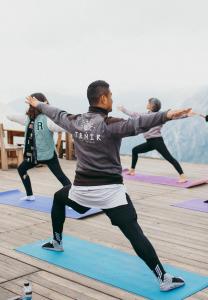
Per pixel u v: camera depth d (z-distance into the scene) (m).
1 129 9.47
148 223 5.36
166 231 5.04
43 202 6.37
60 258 4.14
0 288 3.53
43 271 3.87
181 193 7.08
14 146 9.92
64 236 4.79
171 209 6.04
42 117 5.61
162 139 7.88
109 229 5.09
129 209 3.47
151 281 3.65
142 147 8.29
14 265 4.00
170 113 3.03
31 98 3.79
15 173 9.12
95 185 3.48
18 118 5.84
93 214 5.67
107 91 3.47
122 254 4.25
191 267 3.97
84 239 4.71
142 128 3.15
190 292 3.45
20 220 5.50
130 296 3.41
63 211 4.16
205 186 7.68
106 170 3.46
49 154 5.70
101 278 3.71
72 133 3.54
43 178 8.42
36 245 4.50
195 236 4.87
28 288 2.78
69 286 3.57
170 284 3.48
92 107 3.49
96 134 3.38
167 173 8.98
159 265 3.47
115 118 3.33
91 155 3.46
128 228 3.45
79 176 3.59
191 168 9.62
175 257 4.22
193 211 5.93
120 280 3.67
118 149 3.46
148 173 8.96
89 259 4.12
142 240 3.43
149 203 6.38
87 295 3.42
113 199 3.46
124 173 8.79
